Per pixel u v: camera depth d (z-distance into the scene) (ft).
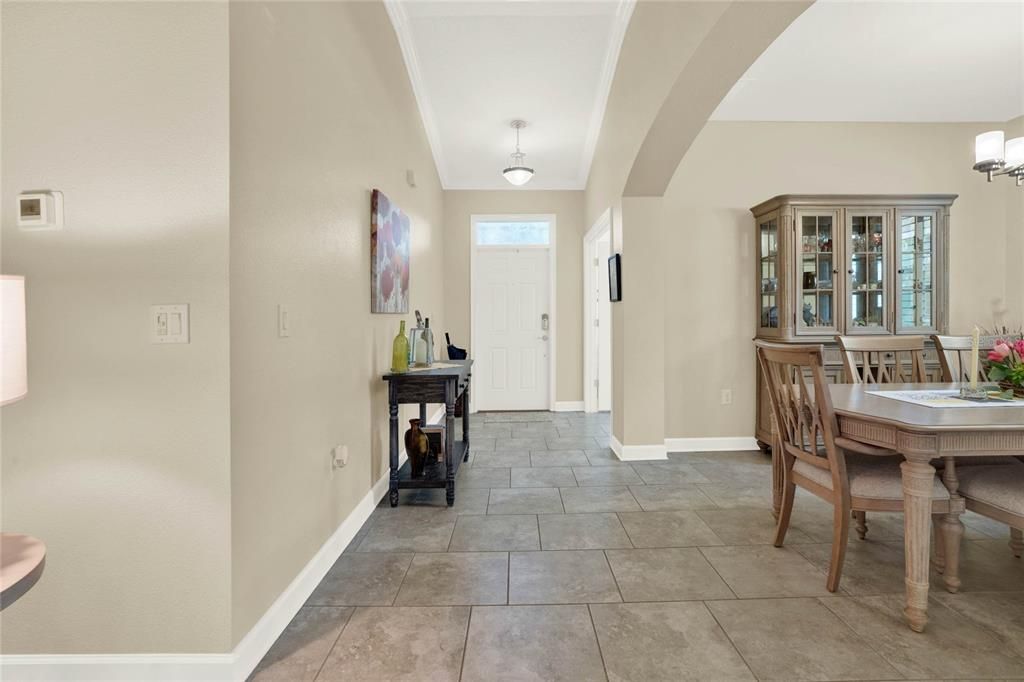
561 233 19.27
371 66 9.02
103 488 4.62
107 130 4.59
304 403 6.22
